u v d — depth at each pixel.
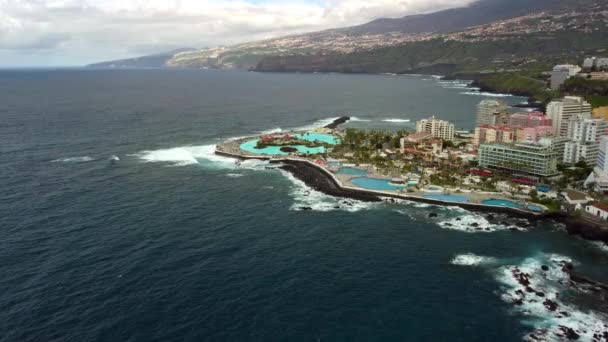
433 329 116.06
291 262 148.12
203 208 196.12
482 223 185.38
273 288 132.38
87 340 108.69
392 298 129.00
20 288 128.88
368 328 116.19
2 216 180.75
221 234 169.00
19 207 191.25
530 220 189.62
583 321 119.12
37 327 112.69
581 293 132.50
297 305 124.56
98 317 117.06
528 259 153.62
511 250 160.50
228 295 128.12
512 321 119.06
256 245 160.12
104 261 145.38
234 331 113.62
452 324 118.00
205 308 122.00
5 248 152.75
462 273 143.12
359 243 163.75
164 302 124.00
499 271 144.88
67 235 164.50
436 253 156.75
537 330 115.44
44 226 172.00
